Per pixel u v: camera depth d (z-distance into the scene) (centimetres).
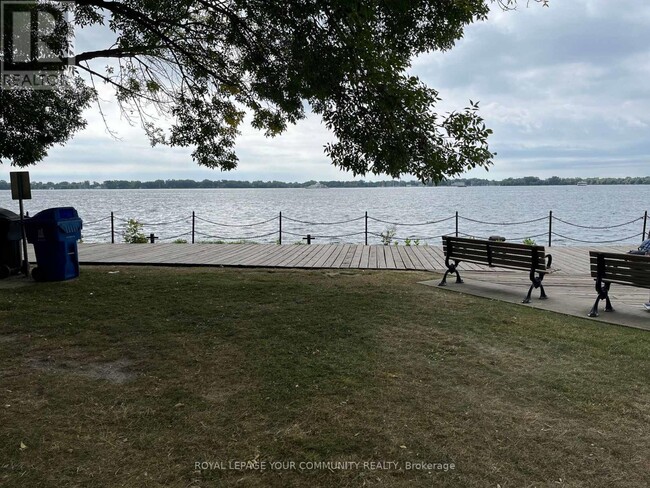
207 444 304
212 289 752
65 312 615
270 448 299
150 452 295
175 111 1127
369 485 264
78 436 312
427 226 2755
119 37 990
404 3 596
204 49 998
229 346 485
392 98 600
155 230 2483
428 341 502
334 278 868
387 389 384
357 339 506
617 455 292
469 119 615
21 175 877
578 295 736
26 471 274
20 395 372
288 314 604
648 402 363
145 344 492
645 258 573
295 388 385
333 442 306
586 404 359
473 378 407
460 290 765
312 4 568
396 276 891
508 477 271
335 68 595
